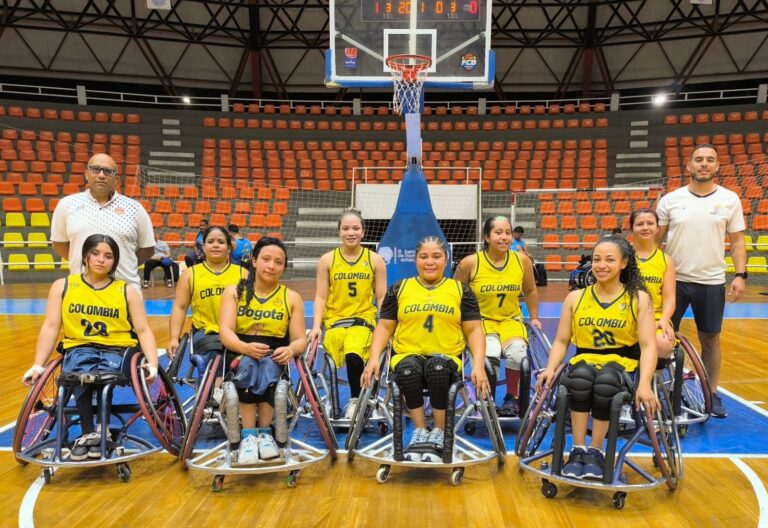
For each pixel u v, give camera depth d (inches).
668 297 129.5
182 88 689.0
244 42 686.5
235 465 107.9
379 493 102.7
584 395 100.6
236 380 107.9
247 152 617.3
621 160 623.2
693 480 108.1
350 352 130.3
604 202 542.0
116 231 128.5
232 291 115.7
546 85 706.2
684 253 144.7
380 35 286.0
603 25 676.1
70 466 105.2
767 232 482.9
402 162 614.2
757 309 325.4
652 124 641.0
